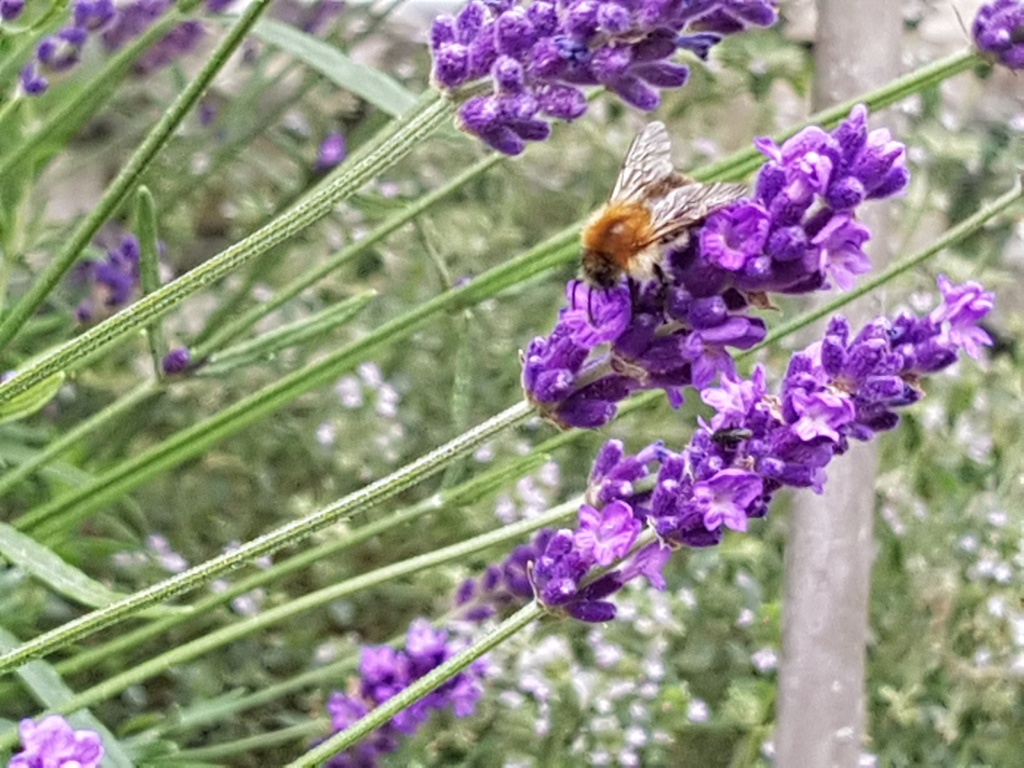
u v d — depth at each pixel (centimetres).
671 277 18
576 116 19
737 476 18
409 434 40
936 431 42
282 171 45
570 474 42
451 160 43
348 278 42
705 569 39
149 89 40
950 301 19
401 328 27
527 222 46
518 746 35
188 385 38
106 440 36
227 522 38
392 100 25
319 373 27
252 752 34
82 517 28
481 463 40
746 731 38
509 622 20
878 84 25
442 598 37
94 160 38
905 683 39
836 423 18
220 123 37
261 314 28
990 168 45
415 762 32
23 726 16
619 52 19
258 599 36
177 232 41
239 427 27
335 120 41
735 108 51
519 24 19
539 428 42
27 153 26
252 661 35
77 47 26
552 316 42
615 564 20
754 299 18
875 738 39
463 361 29
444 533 38
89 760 16
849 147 17
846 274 18
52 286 23
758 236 17
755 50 39
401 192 43
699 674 39
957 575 41
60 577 22
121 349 36
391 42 49
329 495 39
